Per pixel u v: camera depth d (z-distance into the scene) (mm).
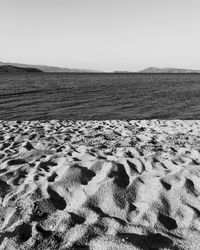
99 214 2699
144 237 2279
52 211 2902
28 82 51500
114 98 26156
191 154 4977
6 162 4629
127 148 5543
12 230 2490
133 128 9555
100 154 4957
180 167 3910
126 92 32969
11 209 2947
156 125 10430
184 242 2232
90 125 10125
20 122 10750
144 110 19281
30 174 4016
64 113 17797
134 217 2709
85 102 23062
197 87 43250
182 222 2617
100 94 29922
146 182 3416
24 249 2215
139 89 38062
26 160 4836
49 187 3385
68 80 65438
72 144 6395
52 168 4207
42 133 8023
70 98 25578
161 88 40531
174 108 20141
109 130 8859
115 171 3773
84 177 3670
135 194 3176
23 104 21094
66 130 8773
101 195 3090
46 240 2328
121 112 18500
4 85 41094
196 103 22812
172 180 3393
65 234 2406
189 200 2963
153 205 2855
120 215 2752
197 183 3318
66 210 2902
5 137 7281
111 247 2105
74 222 2604
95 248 2139
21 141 6699
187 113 18156
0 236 2428
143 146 6336
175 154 5027
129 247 2092
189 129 9484
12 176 3951
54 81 58344
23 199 3141
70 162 4246
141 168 4012
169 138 7625
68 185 3447
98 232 2379
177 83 55469
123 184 3410
